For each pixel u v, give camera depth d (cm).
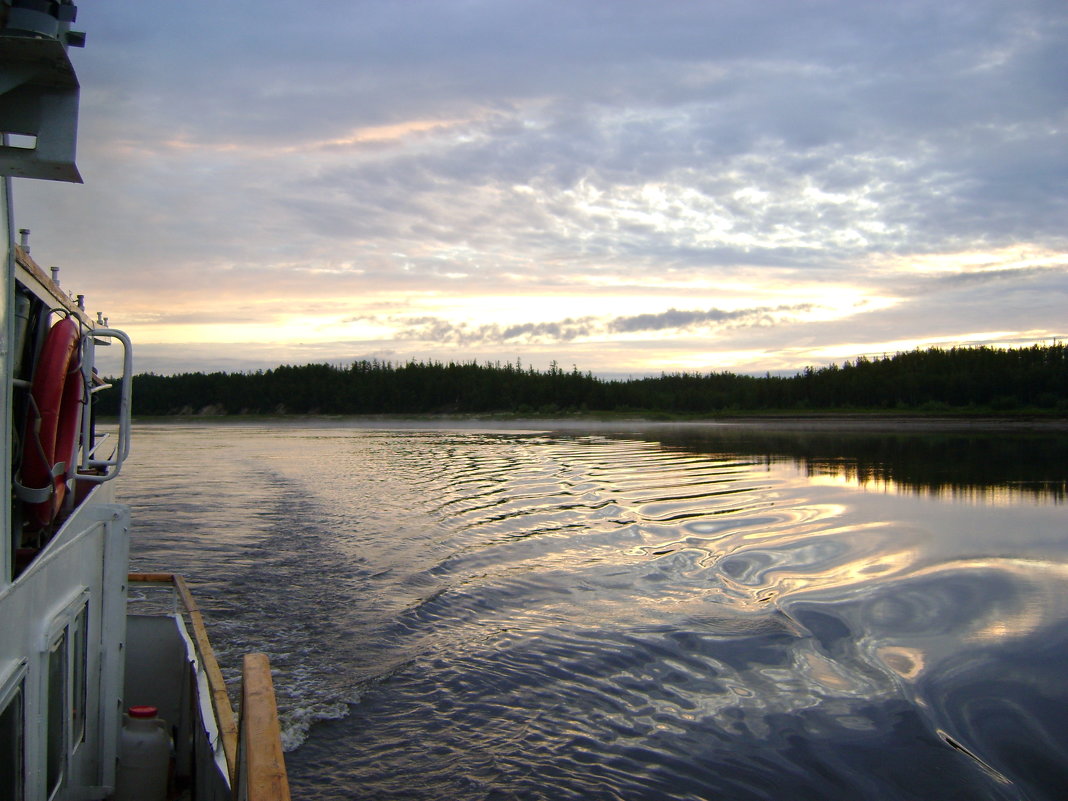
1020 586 1134
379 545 1460
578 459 3634
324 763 627
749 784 596
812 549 1412
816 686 773
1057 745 648
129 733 438
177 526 1678
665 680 788
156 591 1123
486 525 1686
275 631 943
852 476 2789
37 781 301
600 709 723
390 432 7069
